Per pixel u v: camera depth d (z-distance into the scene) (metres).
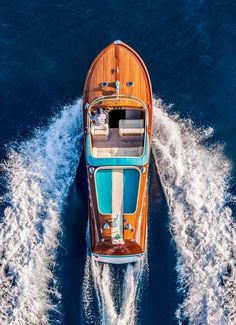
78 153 30.03
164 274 26.31
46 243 27.25
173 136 30.28
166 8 34.00
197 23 33.44
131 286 25.95
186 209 28.02
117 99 27.75
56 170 29.56
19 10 34.25
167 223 27.67
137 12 33.91
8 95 31.67
